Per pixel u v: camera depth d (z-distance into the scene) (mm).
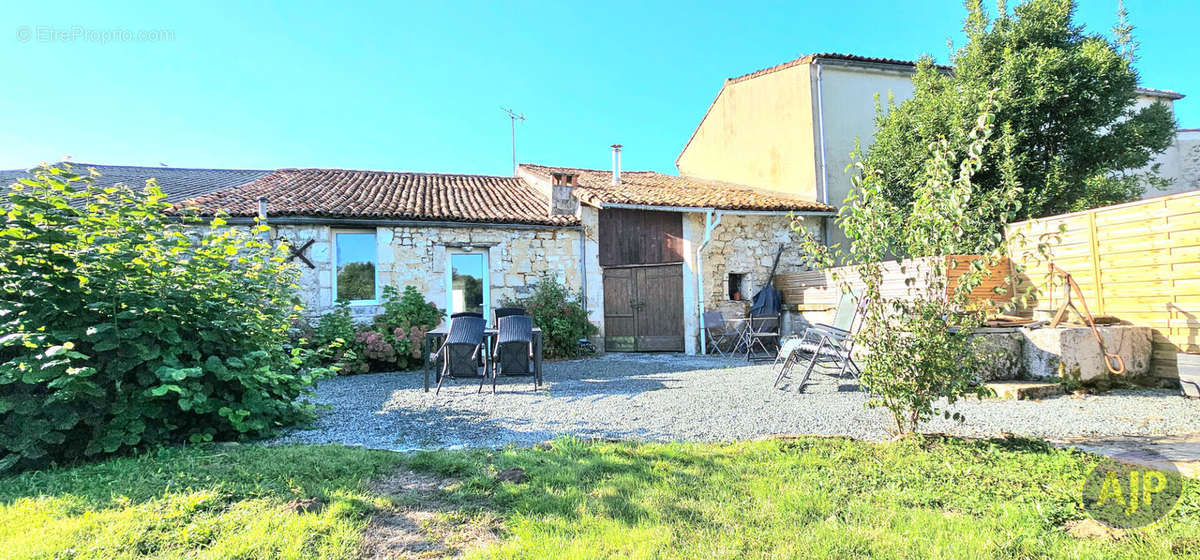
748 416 4773
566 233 10734
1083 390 5461
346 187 11750
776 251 11469
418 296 9453
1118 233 5930
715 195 11656
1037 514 2459
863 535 2309
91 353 3596
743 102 13789
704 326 10273
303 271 9125
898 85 12398
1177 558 2031
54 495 2801
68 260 3471
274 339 4918
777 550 2207
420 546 2332
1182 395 5215
